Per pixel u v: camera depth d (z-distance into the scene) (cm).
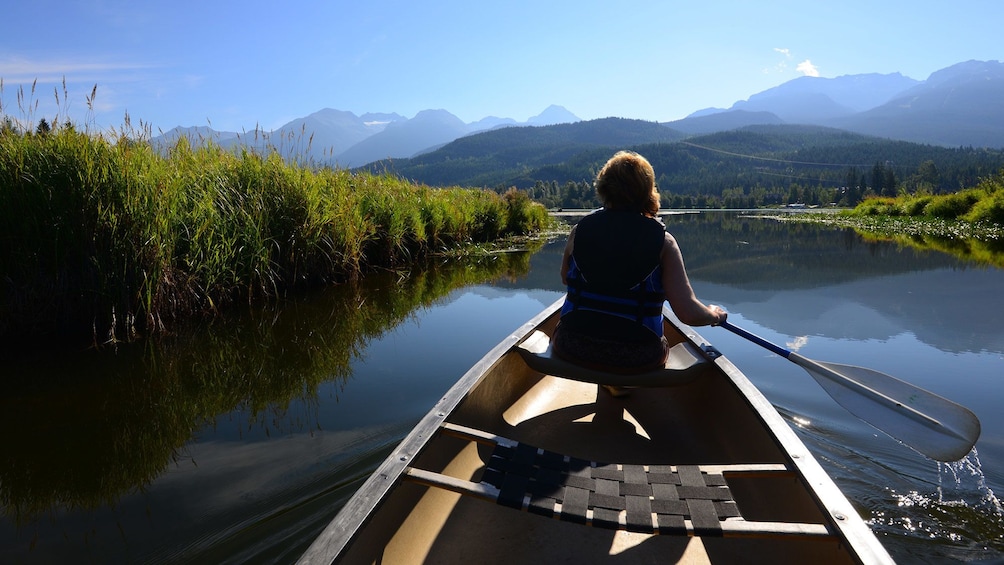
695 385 295
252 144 697
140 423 307
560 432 277
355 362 416
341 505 231
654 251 234
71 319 440
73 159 455
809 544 169
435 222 1023
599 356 244
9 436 291
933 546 218
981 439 297
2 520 220
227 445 284
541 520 210
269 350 437
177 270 505
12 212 418
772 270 899
